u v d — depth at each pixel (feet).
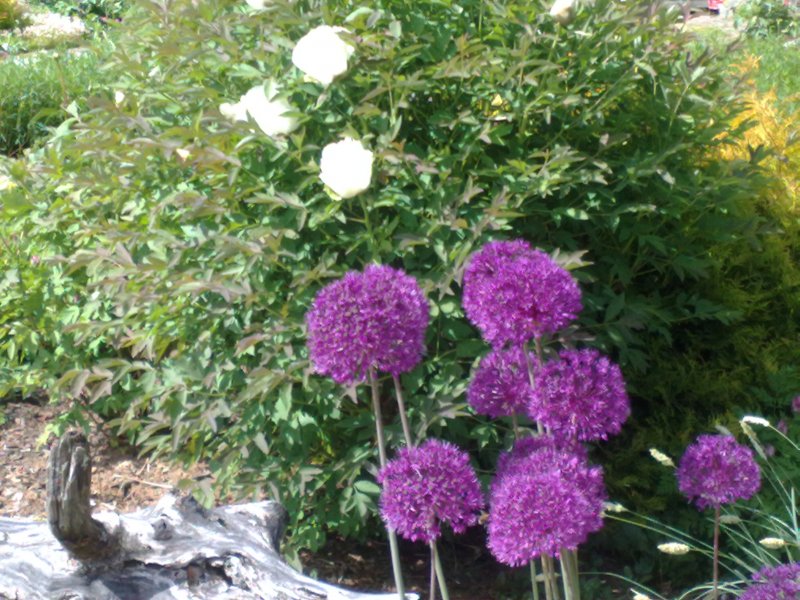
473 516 6.28
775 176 14.43
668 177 10.85
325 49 9.70
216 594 7.98
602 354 11.80
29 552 8.18
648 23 10.90
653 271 12.82
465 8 11.33
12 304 14.74
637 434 12.26
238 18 10.87
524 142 11.29
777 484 11.37
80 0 54.24
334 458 11.62
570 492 5.84
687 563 11.68
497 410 7.05
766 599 6.46
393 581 11.91
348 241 10.68
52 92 26.66
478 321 6.63
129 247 11.27
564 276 6.41
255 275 10.85
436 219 10.40
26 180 13.94
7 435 15.01
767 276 13.78
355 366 6.37
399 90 10.40
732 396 12.78
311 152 10.72
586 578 11.80
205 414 10.96
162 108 12.23
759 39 30.07
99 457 14.51
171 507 8.68
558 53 11.08
